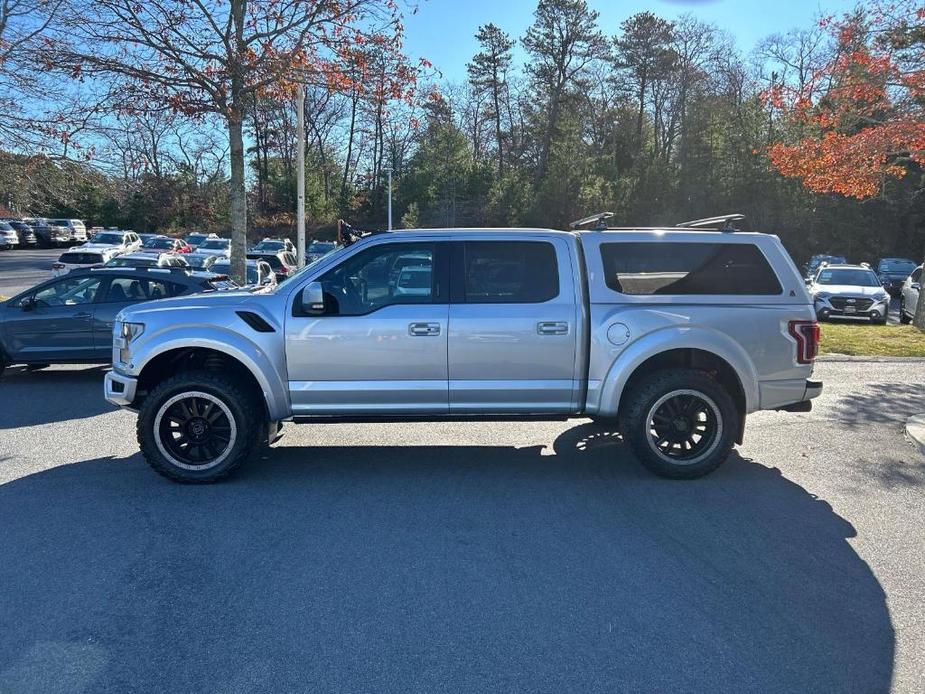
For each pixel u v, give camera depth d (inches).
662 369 230.1
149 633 136.6
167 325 223.5
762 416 315.9
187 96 488.4
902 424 302.2
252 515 198.2
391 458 253.6
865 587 156.9
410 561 168.7
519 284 225.6
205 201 2487.7
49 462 248.1
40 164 597.3
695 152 2068.2
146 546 176.7
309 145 2513.5
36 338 401.7
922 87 476.4
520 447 268.2
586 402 226.8
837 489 221.9
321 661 127.8
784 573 163.5
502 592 153.6
